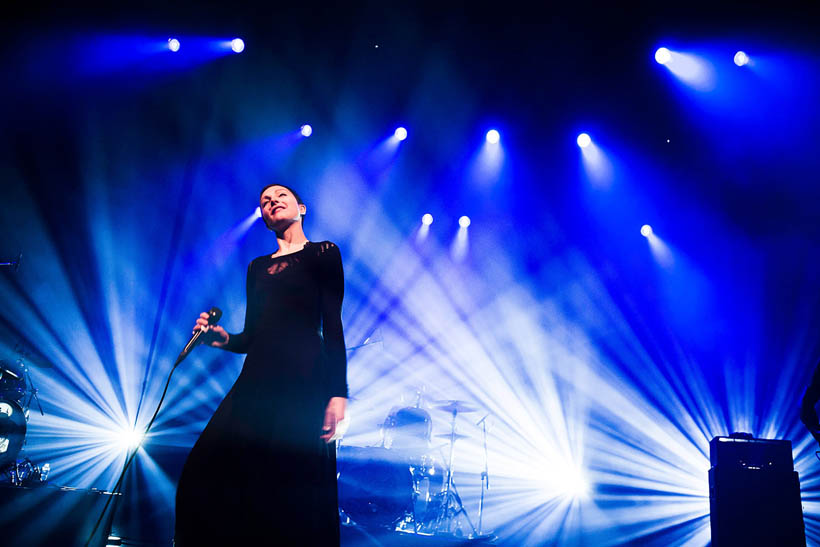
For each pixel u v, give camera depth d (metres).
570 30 8.45
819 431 4.92
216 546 1.99
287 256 2.43
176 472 6.32
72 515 3.38
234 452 2.08
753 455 5.66
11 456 4.88
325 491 2.11
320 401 2.20
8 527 3.17
